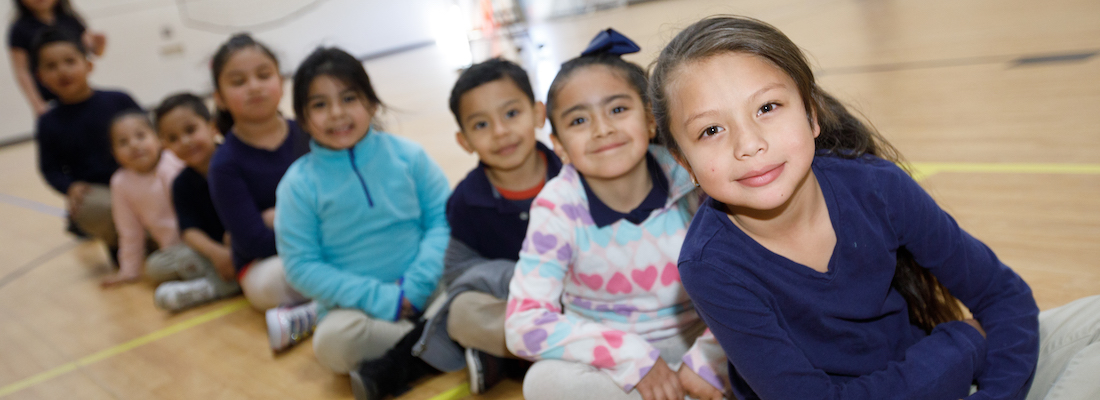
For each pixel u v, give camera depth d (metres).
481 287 1.26
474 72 1.22
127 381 1.58
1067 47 2.63
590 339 0.99
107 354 1.75
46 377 1.68
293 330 1.56
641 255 1.05
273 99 1.76
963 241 0.78
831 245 0.75
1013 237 1.35
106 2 6.99
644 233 1.05
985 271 0.79
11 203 4.00
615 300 1.08
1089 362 0.73
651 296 1.07
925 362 0.74
